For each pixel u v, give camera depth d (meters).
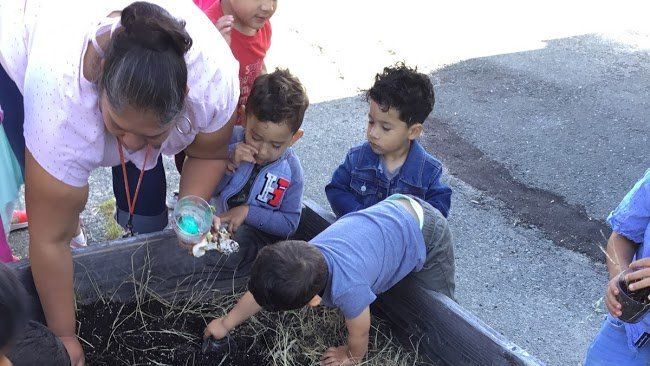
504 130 5.10
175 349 2.63
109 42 1.71
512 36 6.77
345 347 2.59
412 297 2.62
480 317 3.37
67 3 1.91
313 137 4.87
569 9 7.55
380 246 2.45
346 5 7.12
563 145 4.95
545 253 3.88
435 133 5.00
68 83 1.81
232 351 2.63
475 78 5.86
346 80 5.66
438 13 7.20
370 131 2.85
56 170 1.93
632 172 4.70
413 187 2.94
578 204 4.34
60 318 2.27
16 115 2.57
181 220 2.37
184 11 2.05
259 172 2.80
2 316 1.29
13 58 2.14
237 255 2.89
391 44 6.37
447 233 2.67
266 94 2.59
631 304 1.96
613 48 6.62
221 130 2.27
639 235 2.19
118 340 2.62
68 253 2.19
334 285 2.31
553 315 3.42
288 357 2.61
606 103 5.58
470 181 4.49
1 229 2.70
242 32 3.31
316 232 2.98
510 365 2.24
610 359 2.26
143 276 2.75
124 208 2.84
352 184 3.03
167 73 1.62
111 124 1.80
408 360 2.66
